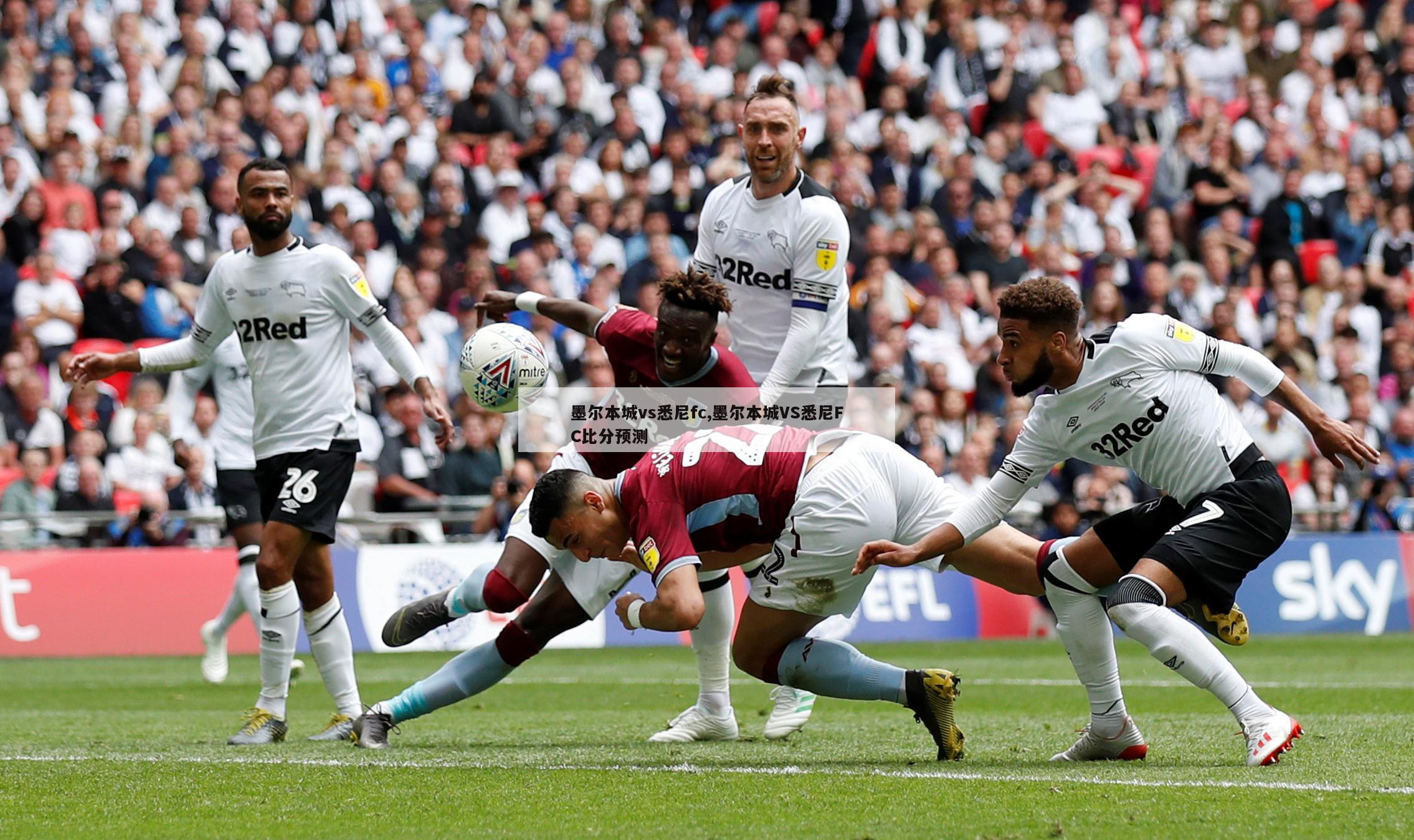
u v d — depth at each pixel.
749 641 9.20
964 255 28.00
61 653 19.75
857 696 9.12
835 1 31.70
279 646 10.42
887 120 29.67
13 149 24.50
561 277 25.30
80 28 26.31
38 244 23.72
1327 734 10.45
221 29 27.52
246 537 15.70
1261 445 25.31
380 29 29.62
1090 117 31.80
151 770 8.67
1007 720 12.06
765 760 9.17
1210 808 6.99
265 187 10.16
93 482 20.70
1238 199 30.88
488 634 20.81
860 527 8.80
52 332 22.72
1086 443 8.68
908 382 25.30
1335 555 23.34
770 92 10.88
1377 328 28.92
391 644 10.17
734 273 11.24
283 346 10.35
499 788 7.84
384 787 7.91
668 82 29.25
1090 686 9.02
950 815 6.91
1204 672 8.47
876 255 26.64
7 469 21.09
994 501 8.72
